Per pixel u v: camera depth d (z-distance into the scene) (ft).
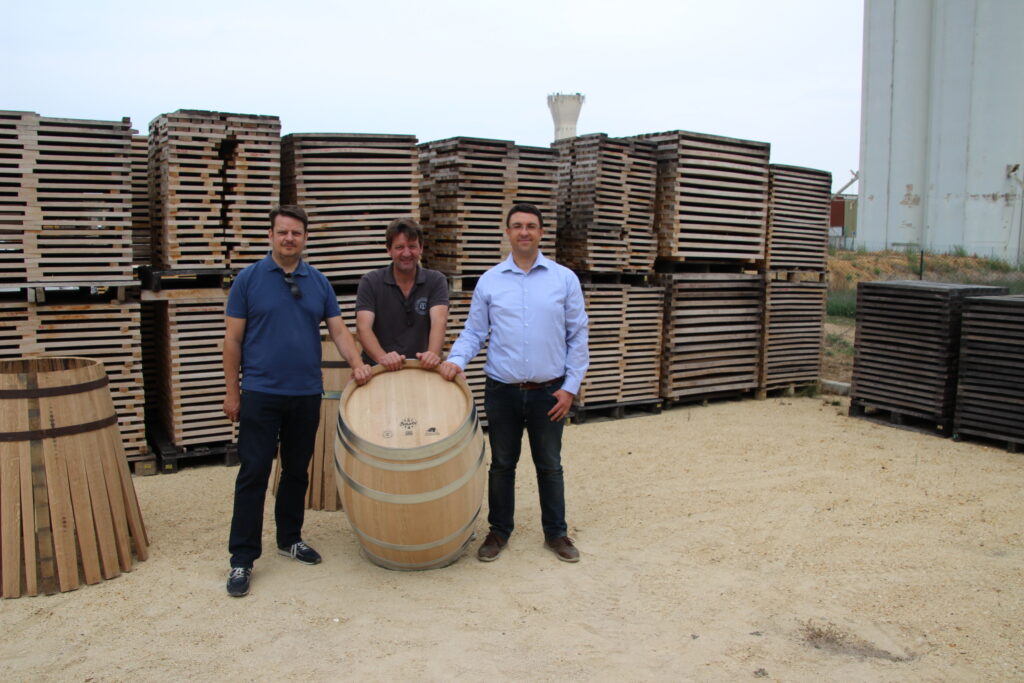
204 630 13.96
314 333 16.12
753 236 35.42
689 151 32.32
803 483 23.34
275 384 15.56
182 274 23.80
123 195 22.56
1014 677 12.69
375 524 15.75
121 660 12.91
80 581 15.80
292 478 16.78
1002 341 27.14
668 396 33.53
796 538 18.88
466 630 14.05
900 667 12.96
